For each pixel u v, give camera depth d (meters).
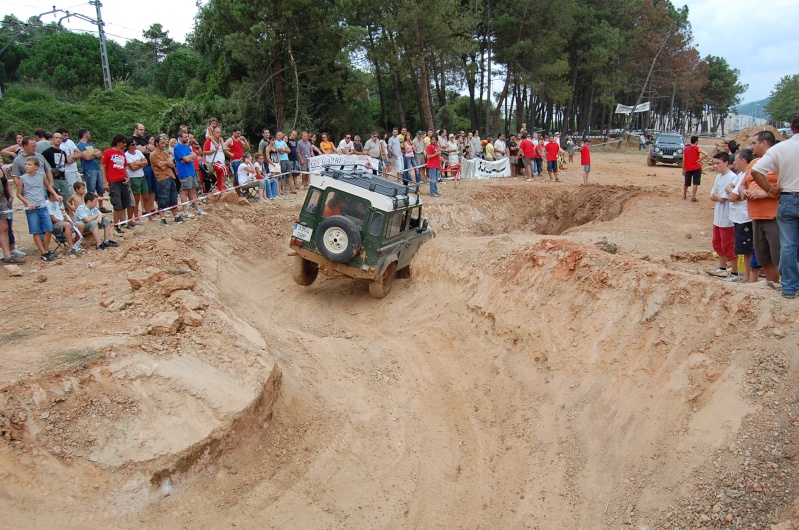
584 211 20.97
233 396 6.34
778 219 6.57
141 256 10.21
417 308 11.74
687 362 6.68
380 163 19.92
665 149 31.64
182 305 7.61
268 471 6.34
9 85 35.09
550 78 42.78
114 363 6.15
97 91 33.81
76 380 5.80
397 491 6.61
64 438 5.39
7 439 5.15
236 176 16.39
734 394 5.96
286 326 10.50
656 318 7.41
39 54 43.38
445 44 32.12
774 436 5.33
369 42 32.56
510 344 9.35
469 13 34.28
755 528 4.74
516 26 40.78
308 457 6.74
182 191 13.48
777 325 6.30
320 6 28.17
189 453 5.70
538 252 10.15
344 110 33.59
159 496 5.49
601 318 8.09
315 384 8.28
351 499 6.33
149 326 6.88
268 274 13.08
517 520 6.17
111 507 5.22
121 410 5.77
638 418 6.66
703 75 74.31
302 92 30.81
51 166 11.02
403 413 8.14
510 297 9.95
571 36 45.56
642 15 55.69
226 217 14.24
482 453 7.43
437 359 9.73
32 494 5.02
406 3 29.69
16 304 7.80
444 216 19.23
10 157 17.73
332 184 11.51
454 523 6.26
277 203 16.69
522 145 24.45
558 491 6.37
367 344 10.05
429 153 20.31
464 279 11.53
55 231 10.40
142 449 5.54
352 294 12.78
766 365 6.01
